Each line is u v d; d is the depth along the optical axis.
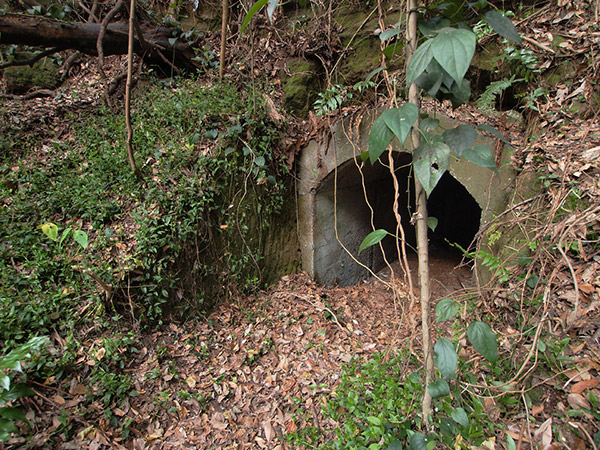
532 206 3.16
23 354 2.33
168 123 4.54
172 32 5.22
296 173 5.20
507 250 3.22
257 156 4.60
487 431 2.09
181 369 3.54
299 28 5.14
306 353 3.92
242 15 5.48
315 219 5.25
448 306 1.62
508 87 3.78
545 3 3.86
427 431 1.96
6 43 4.33
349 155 4.73
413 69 1.32
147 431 2.96
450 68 1.17
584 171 2.86
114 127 4.62
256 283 4.81
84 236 3.26
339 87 4.72
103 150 4.37
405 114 1.37
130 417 2.97
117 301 3.51
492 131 1.58
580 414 1.94
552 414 2.04
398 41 1.69
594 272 2.42
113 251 3.63
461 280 5.68
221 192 4.36
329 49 4.85
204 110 4.41
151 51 5.09
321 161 4.96
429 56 1.27
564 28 3.66
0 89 5.84
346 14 4.90
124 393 3.09
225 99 4.59
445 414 2.05
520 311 2.62
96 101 5.20
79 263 3.49
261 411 3.25
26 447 2.46
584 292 2.38
